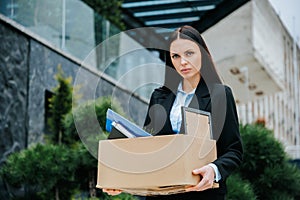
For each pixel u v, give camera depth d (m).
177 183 1.61
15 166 3.74
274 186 3.72
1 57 4.89
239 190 3.34
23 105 5.18
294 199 3.90
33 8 5.41
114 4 7.41
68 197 3.81
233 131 1.81
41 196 3.86
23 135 5.14
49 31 5.66
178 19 7.50
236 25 7.35
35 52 5.42
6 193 4.12
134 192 1.76
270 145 3.76
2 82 4.88
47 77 5.61
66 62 5.95
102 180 1.72
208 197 1.78
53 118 4.54
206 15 7.19
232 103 1.83
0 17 4.87
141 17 7.83
